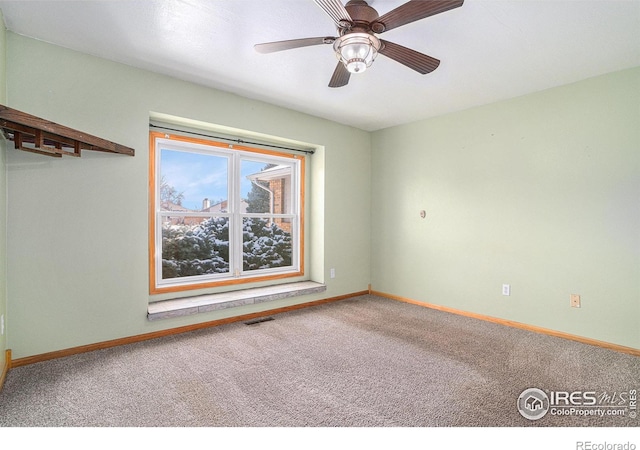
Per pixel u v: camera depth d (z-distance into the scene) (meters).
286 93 3.40
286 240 4.43
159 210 3.36
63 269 2.52
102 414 1.82
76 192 2.57
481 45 2.40
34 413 1.81
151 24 2.19
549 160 3.17
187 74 2.96
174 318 3.08
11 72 2.30
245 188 4.03
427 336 3.10
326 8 1.60
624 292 2.76
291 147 4.27
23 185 2.36
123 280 2.80
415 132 4.31
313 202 4.48
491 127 3.59
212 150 3.70
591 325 2.93
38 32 2.30
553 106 3.14
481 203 3.67
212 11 2.04
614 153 2.80
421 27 2.17
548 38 2.29
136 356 2.58
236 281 3.89
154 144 3.25
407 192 4.39
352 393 2.08
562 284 3.10
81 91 2.57
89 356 2.56
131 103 2.80
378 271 4.76
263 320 3.54
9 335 2.32
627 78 2.74
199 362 2.49
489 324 3.47
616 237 2.80
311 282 4.43
